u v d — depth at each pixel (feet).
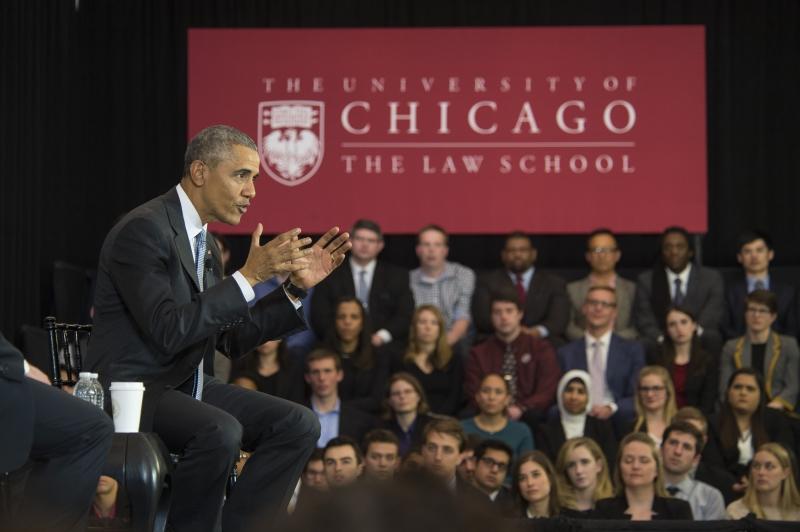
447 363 37.52
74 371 20.03
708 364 36.91
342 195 43.65
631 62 43.80
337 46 44.06
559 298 40.91
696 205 43.50
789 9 44.88
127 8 45.09
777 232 44.78
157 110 44.98
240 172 17.61
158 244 17.13
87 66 44.83
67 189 42.39
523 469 28.73
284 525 3.71
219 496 16.90
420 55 43.96
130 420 16.69
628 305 41.01
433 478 3.78
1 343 14.35
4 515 16.88
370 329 37.58
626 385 37.14
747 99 44.93
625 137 43.68
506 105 43.78
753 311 37.73
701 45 43.80
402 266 45.03
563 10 45.11
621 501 28.81
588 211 43.60
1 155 35.99
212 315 16.62
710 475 31.83
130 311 17.22
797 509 29.78
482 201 43.62
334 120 43.80
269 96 43.96
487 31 43.96
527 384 36.91
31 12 38.24
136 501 16.22
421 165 43.70
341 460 29.40
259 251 16.93
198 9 45.09
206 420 16.75
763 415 33.63
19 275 36.94
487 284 41.22
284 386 36.29
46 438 14.94
